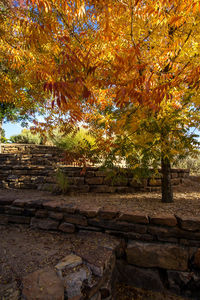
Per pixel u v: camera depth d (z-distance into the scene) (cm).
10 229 299
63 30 221
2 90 306
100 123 298
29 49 267
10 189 499
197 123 245
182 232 235
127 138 289
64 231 282
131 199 368
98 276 176
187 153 282
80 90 149
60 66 150
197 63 213
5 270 174
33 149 815
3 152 900
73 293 153
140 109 237
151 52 236
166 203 331
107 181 434
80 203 326
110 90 276
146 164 317
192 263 224
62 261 190
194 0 150
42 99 337
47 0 153
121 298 221
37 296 139
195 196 392
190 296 220
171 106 255
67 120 301
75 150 329
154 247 237
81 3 147
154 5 160
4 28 259
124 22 212
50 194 427
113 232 263
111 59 223
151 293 229
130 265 244
